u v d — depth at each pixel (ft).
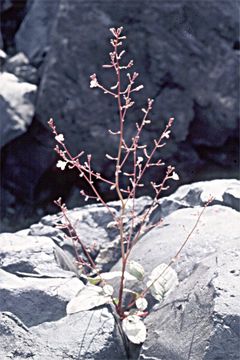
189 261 10.83
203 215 12.29
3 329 9.51
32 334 9.66
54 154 22.65
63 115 22.61
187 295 10.00
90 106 22.56
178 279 10.71
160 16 23.06
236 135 23.66
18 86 23.53
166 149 22.71
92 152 22.44
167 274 10.66
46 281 10.82
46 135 22.77
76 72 22.74
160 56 22.89
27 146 22.91
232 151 23.67
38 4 26.17
